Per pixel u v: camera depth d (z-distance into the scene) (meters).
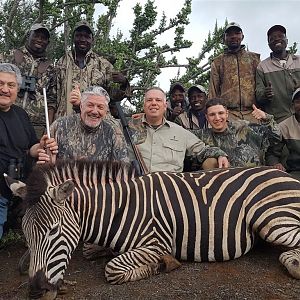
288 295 1.65
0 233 2.19
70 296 1.72
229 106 3.26
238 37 3.28
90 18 3.89
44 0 3.60
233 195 1.94
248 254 2.02
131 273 1.78
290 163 3.01
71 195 1.82
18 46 3.96
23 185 1.78
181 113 3.48
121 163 2.00
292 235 1.83
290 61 3.27
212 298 1.65
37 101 3.02
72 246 1.75
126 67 4.21
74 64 3.08
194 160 2.67
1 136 2.25
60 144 2.42
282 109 3.24
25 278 1.96
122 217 1.89
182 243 1.91
